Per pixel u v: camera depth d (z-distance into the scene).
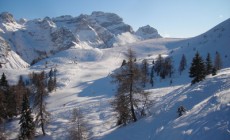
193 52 174.62
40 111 42.06
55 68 180.25
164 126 24.20
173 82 96.00
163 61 119.56
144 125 28.09
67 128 44.34
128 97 31.17
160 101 36.91
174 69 122.19
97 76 166.50
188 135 18.19
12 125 52.97
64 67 199.00
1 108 52.38
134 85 30.95
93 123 45.00
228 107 19.02
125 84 30.38
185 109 25.78
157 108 32.75
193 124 19.47
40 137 42.28
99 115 50.66
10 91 61.62
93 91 107.88
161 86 91.00
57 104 85.38
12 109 58.75
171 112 28.52
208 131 17.09
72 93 108.81
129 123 32.16
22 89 64.00
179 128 20.20
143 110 32.84
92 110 55.69
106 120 46.59
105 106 57.88
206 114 19.92
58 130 44.66
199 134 17.42
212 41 185.38
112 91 98.75
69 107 64.06
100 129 41.34
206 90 30.89
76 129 34.00
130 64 30.17
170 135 20.39
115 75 30.86
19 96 60.69
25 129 40.72
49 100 95.56
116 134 29.20
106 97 82.25
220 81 32.06
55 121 49.97
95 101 69.00
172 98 34.50
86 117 49.53
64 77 154.00
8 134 46.75
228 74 34.94
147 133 25.72
